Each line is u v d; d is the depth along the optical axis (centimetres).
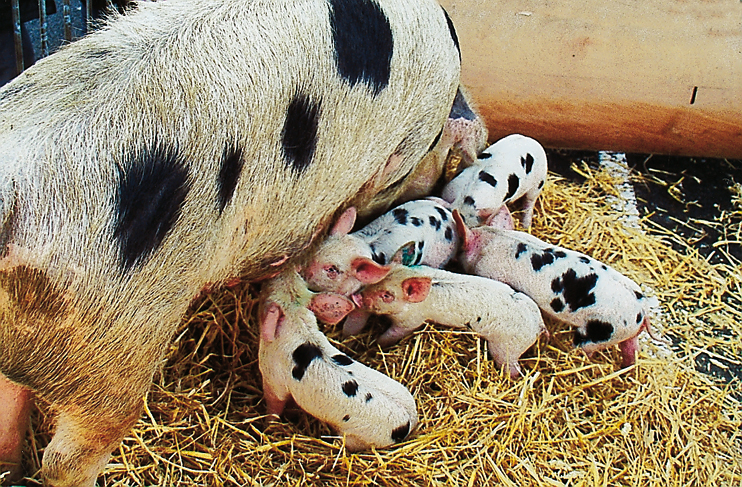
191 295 201
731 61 279
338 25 206
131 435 221
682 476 231
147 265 191
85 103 188
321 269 230
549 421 235
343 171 214
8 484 211
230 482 220
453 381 236
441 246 251
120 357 194
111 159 187
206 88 194
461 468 226
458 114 255
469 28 278
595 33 278
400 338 242
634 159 300
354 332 245
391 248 243
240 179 199
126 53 193
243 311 240
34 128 186
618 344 249
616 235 275
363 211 244
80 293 187
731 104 282
